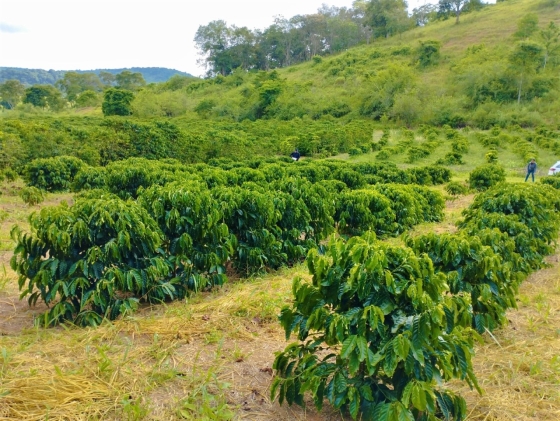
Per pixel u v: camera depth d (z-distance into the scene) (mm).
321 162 15914
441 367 2713
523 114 40438
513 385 3457
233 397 3158
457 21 77250
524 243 5938
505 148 32062
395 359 2516
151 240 4500
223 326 4215
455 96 47469
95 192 8719
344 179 12359
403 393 2504
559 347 4094
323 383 2793
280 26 94625
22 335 3951
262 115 52562
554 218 7473
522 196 7016
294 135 34062
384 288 2748
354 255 2766
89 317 4121
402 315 2695
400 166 25047
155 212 5070
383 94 48031
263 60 94312
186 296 4992
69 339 3857
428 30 79188
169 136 19609
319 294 2955
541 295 5348
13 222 8914
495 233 4957
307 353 3135
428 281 2832
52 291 3980
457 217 11133
